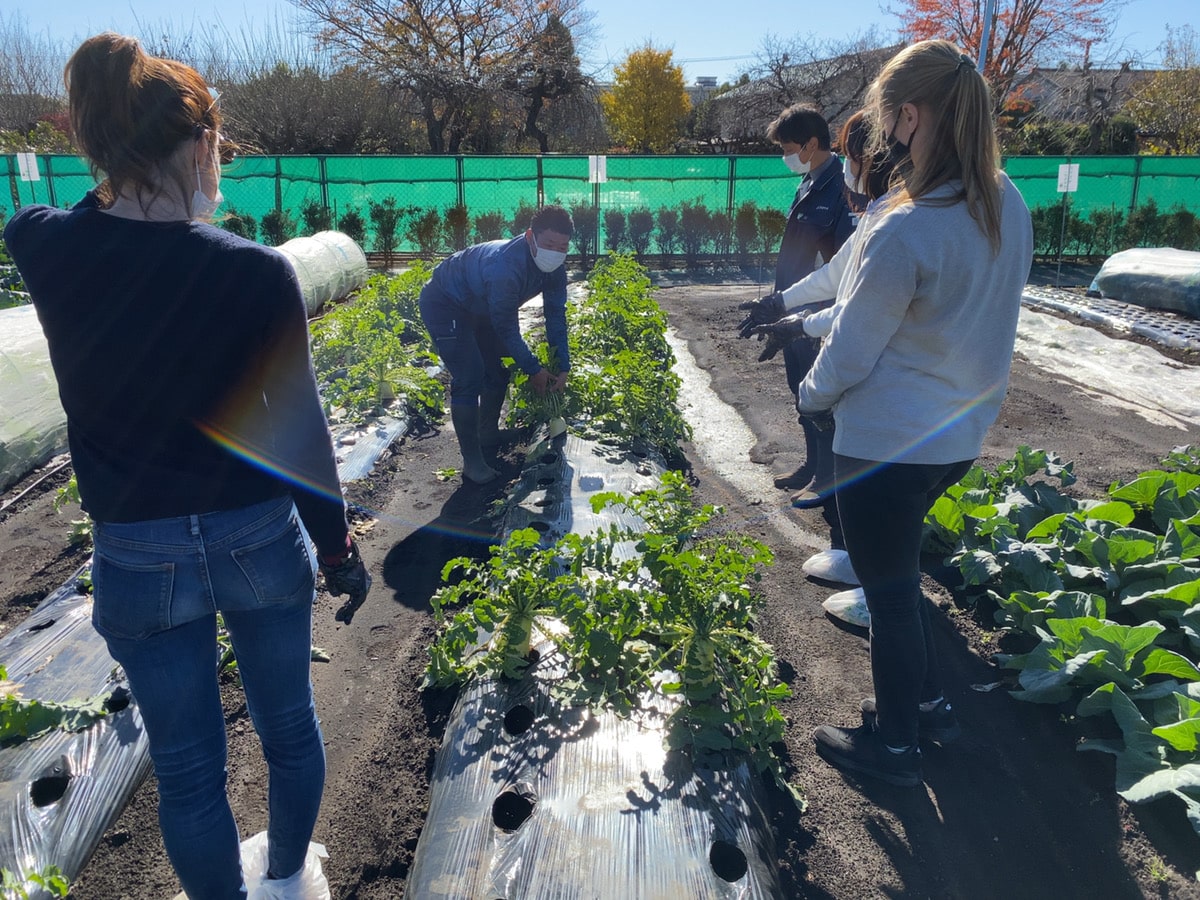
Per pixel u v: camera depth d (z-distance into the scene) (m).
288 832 2.00
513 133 32.91
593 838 2.19
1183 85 26.38
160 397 1.57
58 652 3.16
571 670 2.82
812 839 2.50
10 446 5.21
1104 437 6.00
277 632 1.83
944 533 3.99
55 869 2.13
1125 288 10.57
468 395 4.91
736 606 2.85
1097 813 2.58
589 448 5.09
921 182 2.06
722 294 12.54
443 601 3.01
